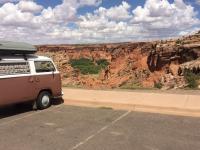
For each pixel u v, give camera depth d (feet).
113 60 222.69
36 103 38.06
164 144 24.61
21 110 38.42
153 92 45.96
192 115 34.19
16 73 35.09
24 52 36.63
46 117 34.40
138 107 37.78
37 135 27.43
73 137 26.68
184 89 50.93
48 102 39.52
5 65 33.96
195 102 37.91
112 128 29.35
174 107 35.78
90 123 31.40
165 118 33.06
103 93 46.26
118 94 44.98
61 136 27.02
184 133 27.48
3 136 27.27
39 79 37.81
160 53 151.02
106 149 23.58
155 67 148.97
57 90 40.63
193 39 151.94
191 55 136.67
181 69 102.58
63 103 42.32
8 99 34.06
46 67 39.45
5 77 33.71
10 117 34.71
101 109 38.45
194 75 78.54
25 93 36.04
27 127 30.25
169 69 116.98
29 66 36.78
